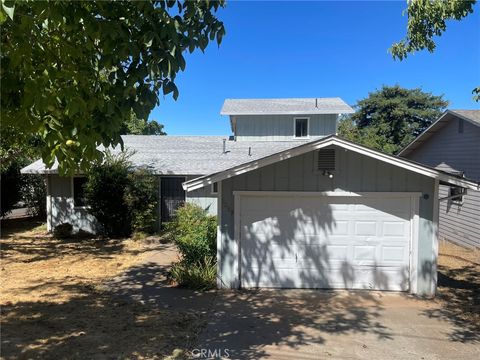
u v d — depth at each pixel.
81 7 3.01
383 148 31.17
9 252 12.12
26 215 20.95
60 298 7.71
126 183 14.76
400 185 8.23
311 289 8.53
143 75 3.15
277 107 23.00
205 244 9.23
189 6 3.27
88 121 3.30
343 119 36.78
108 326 6.27
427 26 7.50
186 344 5.64
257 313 7.02
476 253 12.59
